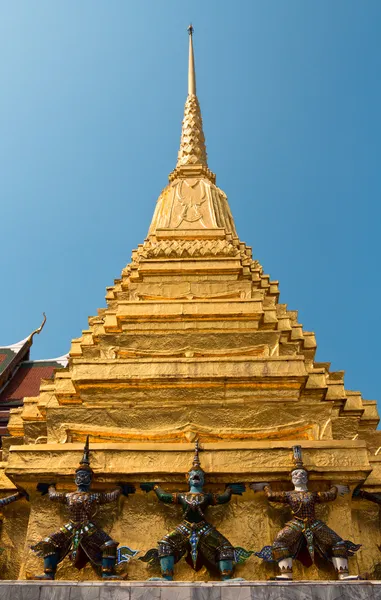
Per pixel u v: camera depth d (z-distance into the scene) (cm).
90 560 1255
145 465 1429
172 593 1055
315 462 1427
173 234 2673
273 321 2084
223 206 3144
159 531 1398
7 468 1415
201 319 2078
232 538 1391
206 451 1446
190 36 4544
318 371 1762
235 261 2384
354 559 1359
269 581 1091
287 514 1418
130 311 2095
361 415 1858
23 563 1364
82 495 1303
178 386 1719
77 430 1623
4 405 3259
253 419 1662
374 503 1504
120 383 1722
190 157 3662
